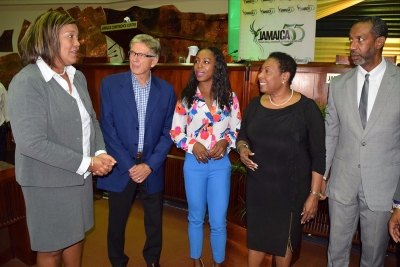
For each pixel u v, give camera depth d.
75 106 1.49
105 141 2.00
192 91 1.95
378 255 1.75
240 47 3.06
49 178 1.44
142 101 2.01
